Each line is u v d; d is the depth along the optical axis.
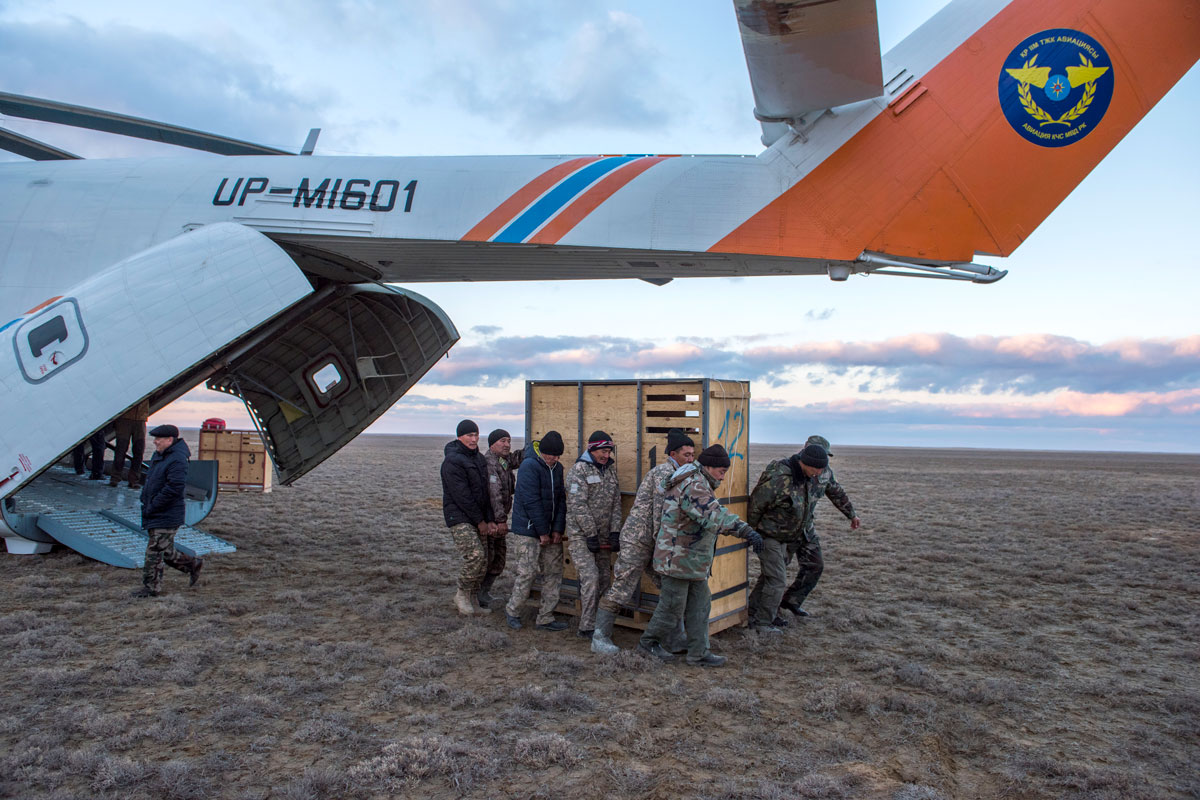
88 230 9.16
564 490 5.93
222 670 4.71
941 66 7.00
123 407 7.24
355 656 5.02
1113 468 52.56
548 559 5.89
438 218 8.11
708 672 4.99
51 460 7.12
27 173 10.07
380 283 10.53
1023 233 6.97
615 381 6.08
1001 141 6.92
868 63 5.44
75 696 4.16
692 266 7.81
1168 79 6.95
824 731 3.99
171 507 6.73
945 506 18.86
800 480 5.91
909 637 6.11
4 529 8.05
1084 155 6.93
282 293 7.68
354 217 8.40
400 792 3.13
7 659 4.78
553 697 4.23
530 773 3.35
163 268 7.82
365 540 10.67
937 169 6.93
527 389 6.85
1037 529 14.09
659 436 5.80
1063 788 3.38
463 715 4.07
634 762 3.50
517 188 7.96
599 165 7.89
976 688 4.68
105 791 3.04
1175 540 12.73
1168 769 3.64
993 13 7.00
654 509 5.13
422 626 5.91
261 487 17.66
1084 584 8.71
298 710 4.06
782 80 5.82
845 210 6.97
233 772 3.27
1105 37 6.89
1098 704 4.61
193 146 10.77
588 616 5.61
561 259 8.13
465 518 6.20
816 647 5.73
